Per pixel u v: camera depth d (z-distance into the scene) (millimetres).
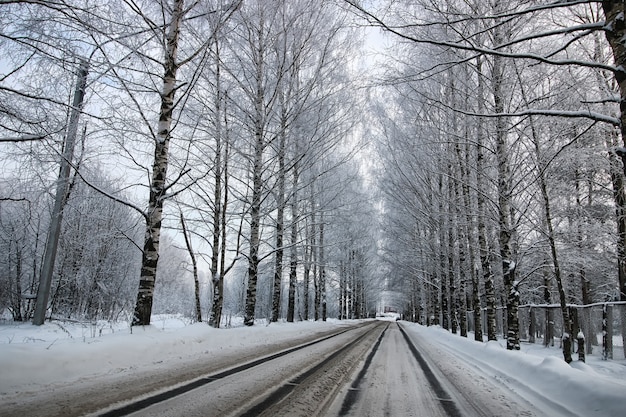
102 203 11398
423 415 3750
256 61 12148
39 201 7762
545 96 6855
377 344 11961
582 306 10086
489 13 7297
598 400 3953
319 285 29891
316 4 11984
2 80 6039
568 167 9078
